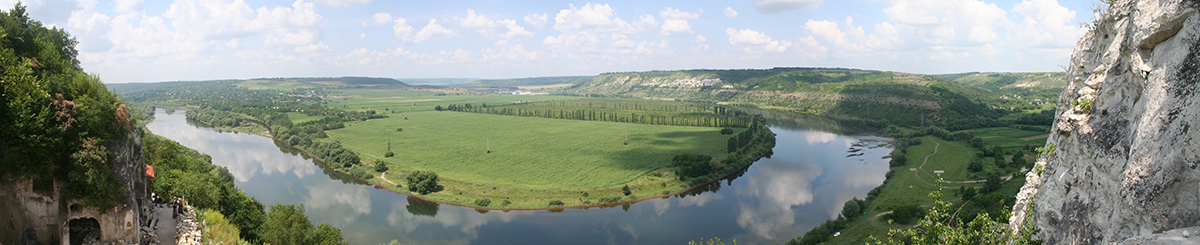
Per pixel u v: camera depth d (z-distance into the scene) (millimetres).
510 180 159875
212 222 72375
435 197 141000
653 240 112375
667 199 142625
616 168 178125
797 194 145750
